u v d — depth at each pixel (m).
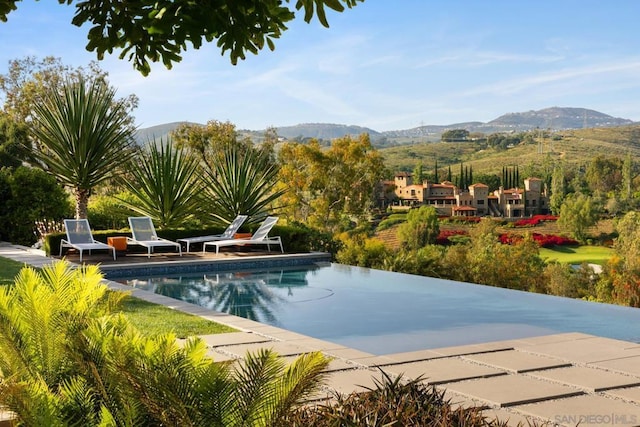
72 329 3.48
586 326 8.82
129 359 2.66
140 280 13.58
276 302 10.88
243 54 3.37
